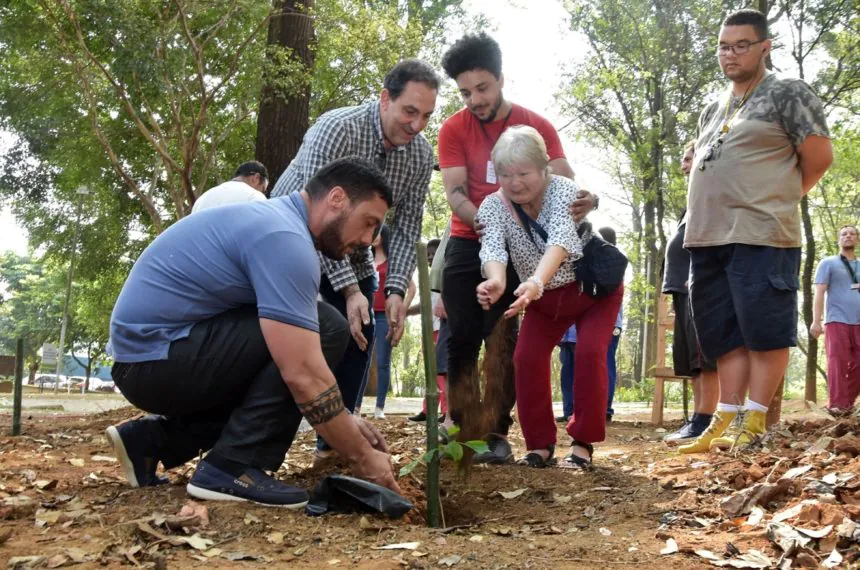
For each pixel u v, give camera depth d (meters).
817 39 14.48
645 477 4.23
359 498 3.33
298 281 3.22
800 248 4.59
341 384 4.63
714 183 4.56
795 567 2.71
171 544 2.90
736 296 4.48
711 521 3.28
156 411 3.56
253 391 3.40
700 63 19.77
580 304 4.62
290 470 4.68
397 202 4.66
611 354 9.12
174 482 3.96
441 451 3.57
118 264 24.22
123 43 12.68
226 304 3.40
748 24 4.55
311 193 3.45
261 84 14.09
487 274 4.32
